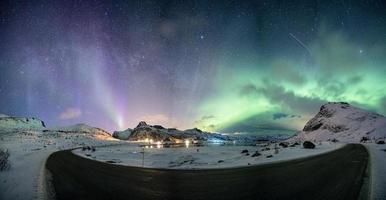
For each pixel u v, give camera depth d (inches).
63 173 714.8
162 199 393.7
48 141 3292.3
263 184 479.5
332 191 399.2
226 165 861.8
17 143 2578.7
